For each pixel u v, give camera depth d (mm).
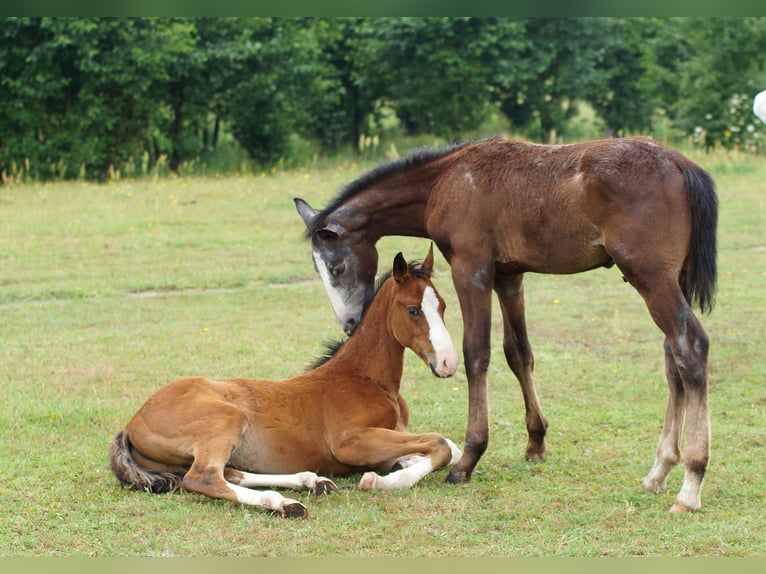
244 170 22438
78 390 7906
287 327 10133
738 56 22500
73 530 5047
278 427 5727
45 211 16234
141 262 13086
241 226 15312
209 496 5336
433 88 23438
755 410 7418
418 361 8953
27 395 7672
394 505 5406
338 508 5340
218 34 22641
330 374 6035
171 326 10141
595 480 5914
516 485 5801
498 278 6203
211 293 11734
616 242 5359
